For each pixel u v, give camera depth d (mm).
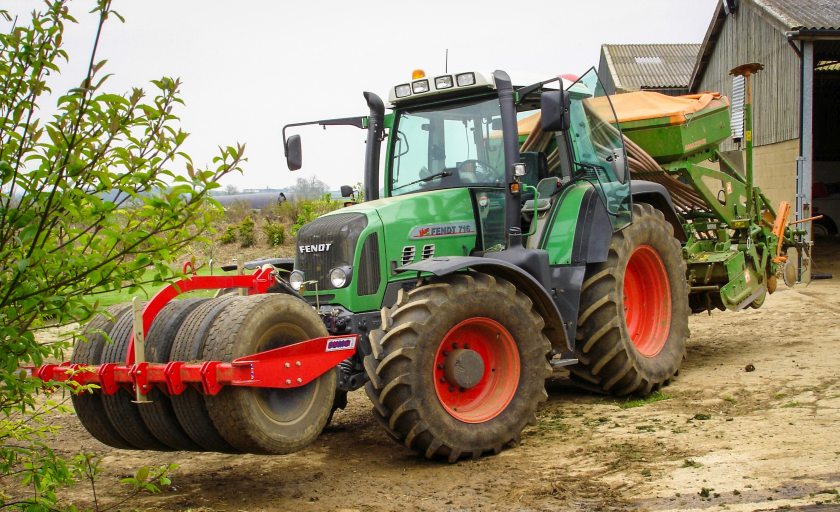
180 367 4656
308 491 5043
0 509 3580
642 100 8766
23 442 6402
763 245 9305
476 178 6625
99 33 3049
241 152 3252
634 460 5168
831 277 14766
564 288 6605
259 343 4871
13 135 3088
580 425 6211
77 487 5242
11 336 3104
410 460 5656
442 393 5633
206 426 4855
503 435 5637
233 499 4938
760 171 18203
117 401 5094
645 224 7293
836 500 4156
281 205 23766
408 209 6223
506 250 6309
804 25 15641
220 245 21625
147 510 4758
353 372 5824
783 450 5043
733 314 11281
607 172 6879
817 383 6773
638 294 7555
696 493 4453
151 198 3164
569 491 4707
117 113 3123
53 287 3176
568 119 5910
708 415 6113
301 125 6742
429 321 5391
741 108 14234
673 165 8625
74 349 5152
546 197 6844
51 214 3135
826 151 24266
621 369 6824
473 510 4531
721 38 20969
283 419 4938
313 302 6109
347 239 5961
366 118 7066
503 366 5852
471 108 6648
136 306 4770
